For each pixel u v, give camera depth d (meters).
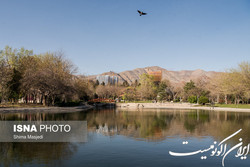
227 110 53.66
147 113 42.16
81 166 9.59
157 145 13.65
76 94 56.12
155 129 20.27
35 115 32.19
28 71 46.78
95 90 115.25
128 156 11.16
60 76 50.09
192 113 42.50
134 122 26.00
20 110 37.59
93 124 23.78
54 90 47.97
